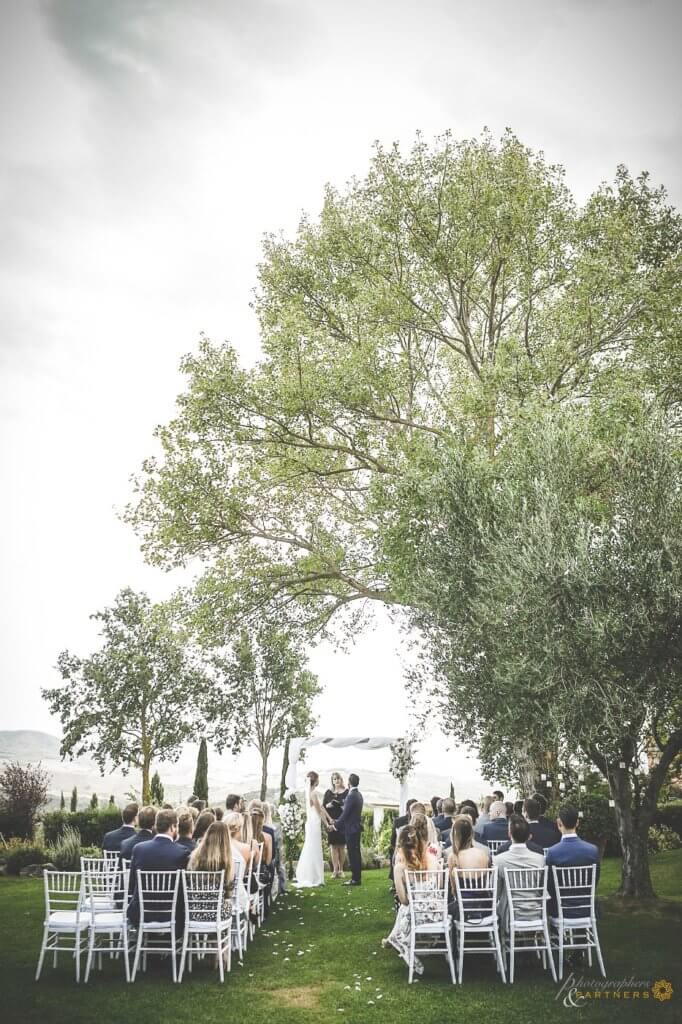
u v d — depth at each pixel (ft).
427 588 37.73
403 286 57.62
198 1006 22.85
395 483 45.83
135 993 24.20
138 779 120.47
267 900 38.14
